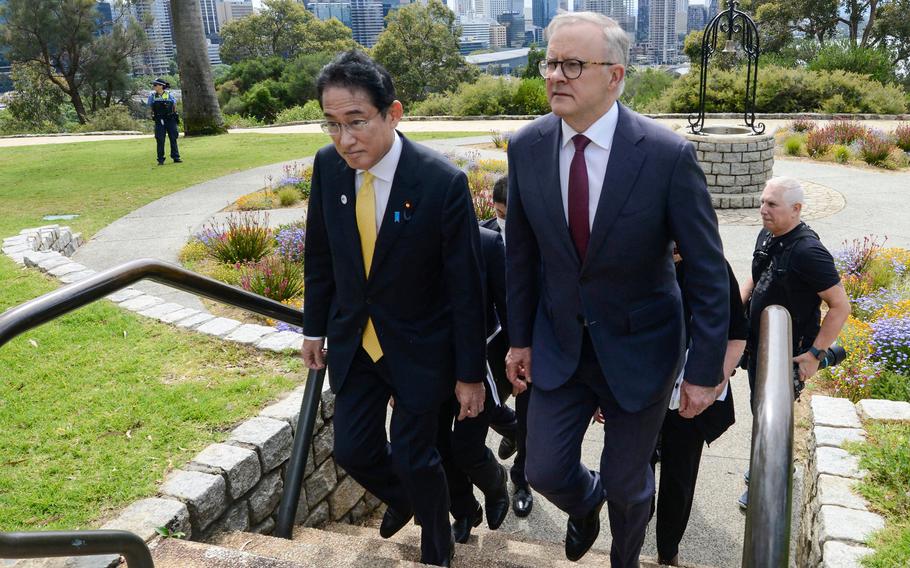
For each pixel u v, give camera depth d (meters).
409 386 2.74
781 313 1.91
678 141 2.22
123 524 2.89
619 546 2.74
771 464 1.41
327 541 3.42
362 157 2.49
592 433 5.20
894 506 2.95
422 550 2.97
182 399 4.16
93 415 3.95
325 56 54.44
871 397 5.16
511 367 2.72
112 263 8.79
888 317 6.07
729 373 2.87
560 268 2.41
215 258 8.79
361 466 2.90
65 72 44.97
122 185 13.87
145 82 48.84
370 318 2.73
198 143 20.66
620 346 2.39
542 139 2.37
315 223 2.82
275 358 4.88
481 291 2.70
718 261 2.27
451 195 2.58
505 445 4.59
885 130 19.06
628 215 2.24
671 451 3.26
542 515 4.35
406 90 54.62
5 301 6.42
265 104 51.41
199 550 2.77
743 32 12.84
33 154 19.11
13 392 4.29
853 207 11.50
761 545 1.29
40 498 3.12
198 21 22.97
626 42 2.19
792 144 16.70
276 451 3.65
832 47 28.75
